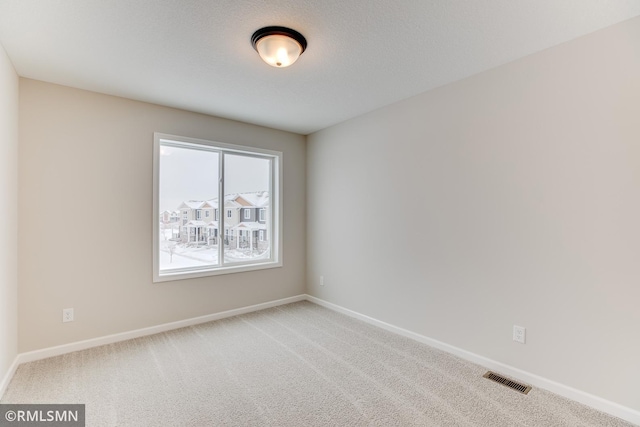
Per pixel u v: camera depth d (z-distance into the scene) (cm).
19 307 245
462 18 180
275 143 407
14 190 235
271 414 186
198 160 354
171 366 243
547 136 210
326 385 217
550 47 209
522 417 183
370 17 179
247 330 320
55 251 262
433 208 280
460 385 217
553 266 208
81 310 273
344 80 262
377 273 333
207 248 359
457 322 262
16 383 217
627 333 180
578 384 197
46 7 168
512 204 228
